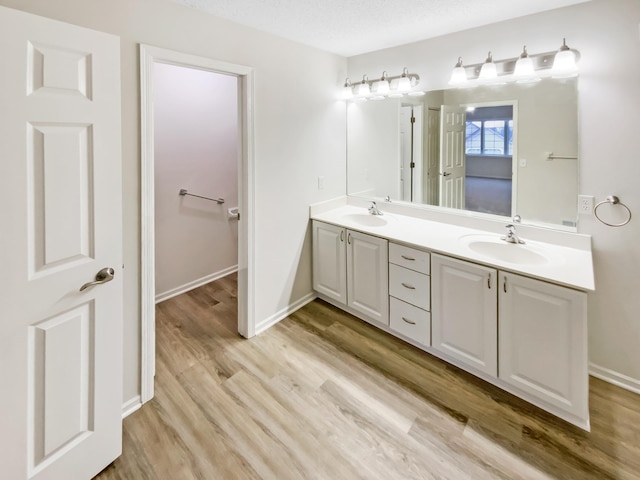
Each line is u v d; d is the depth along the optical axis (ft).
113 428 5.05
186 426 5.84
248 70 7.48
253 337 8.58
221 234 12.39
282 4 6.33
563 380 5.71
